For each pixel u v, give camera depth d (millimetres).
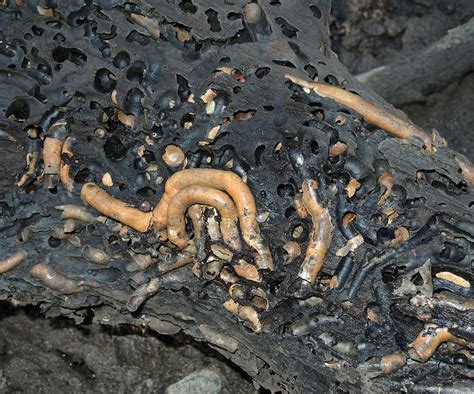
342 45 662
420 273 405
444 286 408
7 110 423
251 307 432
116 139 430
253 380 494
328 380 436
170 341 564
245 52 426
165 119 418
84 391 537
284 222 412
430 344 406
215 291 439
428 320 408
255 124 416
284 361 444
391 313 413
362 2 664
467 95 657
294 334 431
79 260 447
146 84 419
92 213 434
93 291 452
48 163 426
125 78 418
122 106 420
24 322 561
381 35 665
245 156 414
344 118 416
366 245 409
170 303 456
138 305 440
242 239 410
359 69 659
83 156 430
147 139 422
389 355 416
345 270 410
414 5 667
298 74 424
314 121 415
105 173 431
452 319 404
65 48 423
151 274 441
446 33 652
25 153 432
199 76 421
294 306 424
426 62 643
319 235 403
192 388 538
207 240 417
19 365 536
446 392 410
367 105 419
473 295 405
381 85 646
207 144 416
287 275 415
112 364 553
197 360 561
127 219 420
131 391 543
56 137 425
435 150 421
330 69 441
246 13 426
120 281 446
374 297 412
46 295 460
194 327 467
